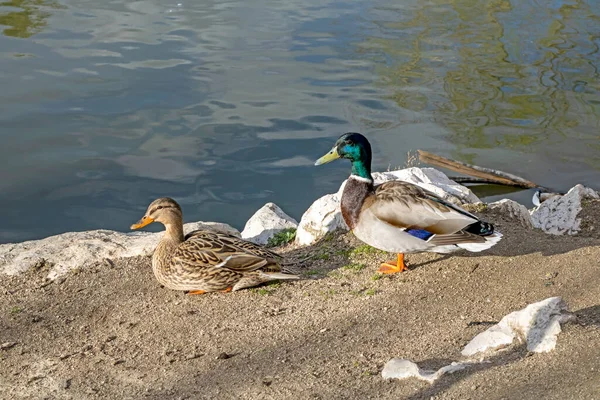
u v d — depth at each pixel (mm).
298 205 10453
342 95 13938
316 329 6043
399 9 19031
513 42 16859
